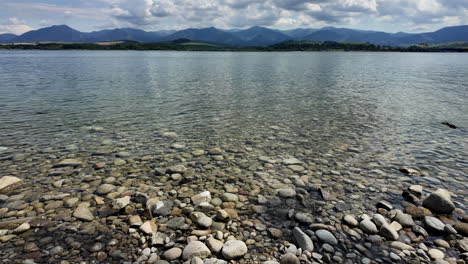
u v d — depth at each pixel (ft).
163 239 6.61
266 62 108.88
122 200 8.11
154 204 8.04
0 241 6.44
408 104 23.32
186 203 8.21
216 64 91.50
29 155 11.61
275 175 10.14
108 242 6.49
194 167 10.76
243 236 6.83
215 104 23.45
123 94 27.96
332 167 10.81
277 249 6.43
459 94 28.45
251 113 20.24
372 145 13.26
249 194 8.80
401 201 8.41
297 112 20.58
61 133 14.75
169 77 46.78
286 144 13.51
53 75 46.65
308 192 8.93
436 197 7.92
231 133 15.33
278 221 7.46
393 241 6.68
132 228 6.97
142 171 10.32
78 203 8.09
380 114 19.79
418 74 53.52
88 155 11.74
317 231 6.92
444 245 6.52
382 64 92.63
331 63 101.30
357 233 6.95
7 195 8.44
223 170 10.52
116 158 11.47
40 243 6.42
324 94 29.12
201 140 14.05
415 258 6.16
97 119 17.89
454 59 137.28
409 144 13.32
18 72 51.57
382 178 9.87
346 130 15.83
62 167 10.52
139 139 14.01
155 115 19.30
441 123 17.11
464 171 10.34
